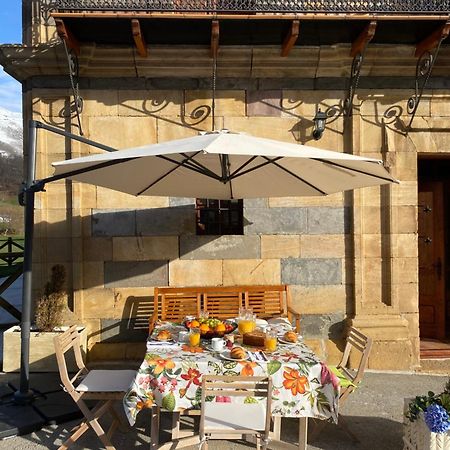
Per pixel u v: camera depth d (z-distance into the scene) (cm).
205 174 412
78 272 562
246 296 554
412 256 579
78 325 559
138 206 572
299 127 579
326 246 580
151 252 571
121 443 381
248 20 497
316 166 387
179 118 573
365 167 366
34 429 395
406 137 579
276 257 577
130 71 564
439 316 693
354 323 566
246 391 295
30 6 575
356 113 575
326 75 575
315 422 390
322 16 490
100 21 493
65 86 565
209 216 593
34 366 529
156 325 451
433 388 507
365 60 562
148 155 308
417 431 333
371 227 582
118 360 560
